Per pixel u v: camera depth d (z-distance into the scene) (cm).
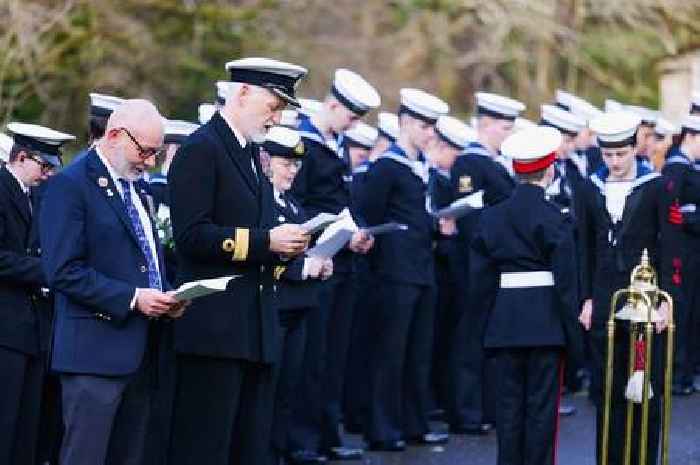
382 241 1578
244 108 1122
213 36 2908
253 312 1121
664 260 1340
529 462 1345
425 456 1570
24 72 2594
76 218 1070
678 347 1869
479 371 1683
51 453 1323
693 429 1706
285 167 1384
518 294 1338
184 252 1107
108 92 2497
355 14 3259
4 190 1240
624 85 3362
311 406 1495
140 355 1077
